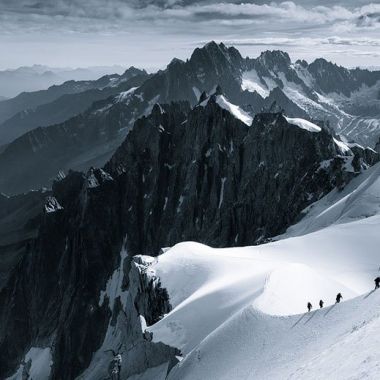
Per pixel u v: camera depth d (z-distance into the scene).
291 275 69.56
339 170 169.50
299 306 61.81
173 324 77.12
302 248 104.69
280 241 113.25
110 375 87.50
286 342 48.97
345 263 93.81
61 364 198.88
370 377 28.08
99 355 187.12
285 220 177.00
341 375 31.22
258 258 100.88
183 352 70.25
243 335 57.34
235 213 199.75
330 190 171.62
